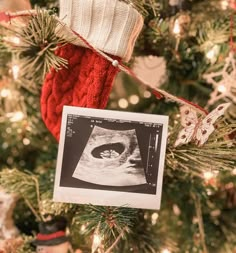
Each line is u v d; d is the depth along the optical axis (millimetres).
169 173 1024
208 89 1047
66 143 756
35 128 1129
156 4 959
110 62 769
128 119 760
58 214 910
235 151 797
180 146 792
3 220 958
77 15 762
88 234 878
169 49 1006
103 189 761
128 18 764
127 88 1183
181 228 1136
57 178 755
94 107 778
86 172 758
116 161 761
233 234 1158
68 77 802
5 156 1227
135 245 970
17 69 900
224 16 1022
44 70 779
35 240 877
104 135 758
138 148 762
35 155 1245
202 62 1029
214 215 1174
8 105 1139
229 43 1016
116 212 785
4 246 917
